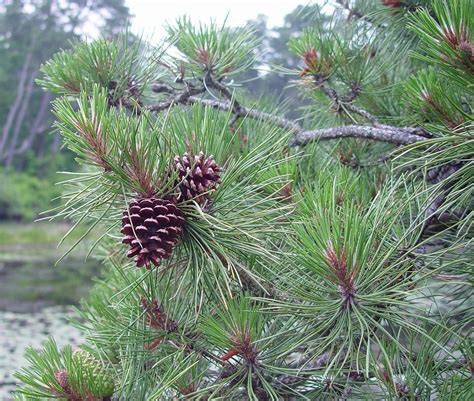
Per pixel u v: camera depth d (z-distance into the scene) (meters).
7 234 9.21
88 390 0.65
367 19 1.00
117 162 0.57
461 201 0.61
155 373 0.71
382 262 0.56
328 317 0.58
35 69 13.96
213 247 0.59
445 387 0.64
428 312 0.66
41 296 4.89
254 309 0.60
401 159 0.81
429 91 0.67
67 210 0.62
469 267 0.65
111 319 0.75
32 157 12.91
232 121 0.85
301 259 0.56
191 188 0.59
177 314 0.70
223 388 0.66
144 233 0.56
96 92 0.57
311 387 0.67
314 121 1.05
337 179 0.73
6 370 2.86
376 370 0.57
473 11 0.50
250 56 0.89
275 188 0.72
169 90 0.84
